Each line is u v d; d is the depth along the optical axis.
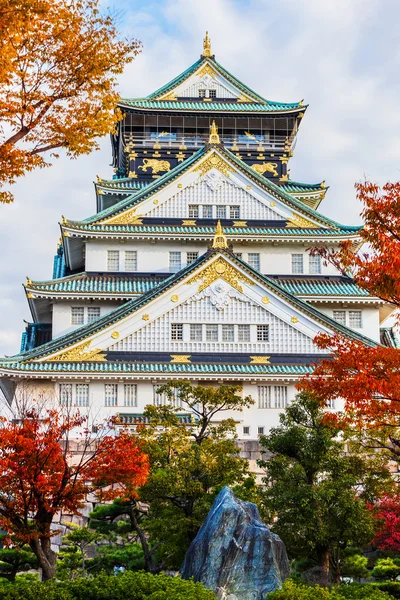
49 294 69.19
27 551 40.59
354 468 41.66
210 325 64.69
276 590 26.88
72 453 51.59
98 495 36.81
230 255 65.50
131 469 35.56
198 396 44.00
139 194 75.38
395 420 43.19
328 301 71.81
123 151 91.38
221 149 76.88
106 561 39.41
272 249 75.38
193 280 65.12
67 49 27.55
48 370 60.59
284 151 88.81
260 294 65.44
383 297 32.22
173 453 41.97
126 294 69.94
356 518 37.00
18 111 27.30
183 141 87.56
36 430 35.50
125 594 26.08
